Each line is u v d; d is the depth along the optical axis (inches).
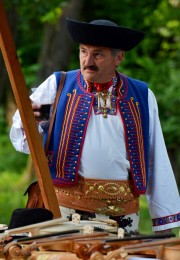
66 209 291.3
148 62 892.6
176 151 802.2
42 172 281.6
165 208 305.1
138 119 298.7
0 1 277.9
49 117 298.7
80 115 293.3
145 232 591.5
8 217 653.9
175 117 821.2
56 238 233.6
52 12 719.7
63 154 291.3
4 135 1113.4
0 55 743.7
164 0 905.5
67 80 299.9
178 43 953.5
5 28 279.1
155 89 867.4
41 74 723.4
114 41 286.5
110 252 220.1
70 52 721.6
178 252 222.4
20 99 281.0
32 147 281.6
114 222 267.6
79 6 696.4
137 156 295.7
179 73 898.1
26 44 897.5
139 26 866.1
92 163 289.0
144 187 296.4
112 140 291.4
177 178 791.7
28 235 251.3
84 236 233.0
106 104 295.3
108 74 292.5
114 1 816.9
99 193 288.4
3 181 880.9
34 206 293.4
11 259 237.1
